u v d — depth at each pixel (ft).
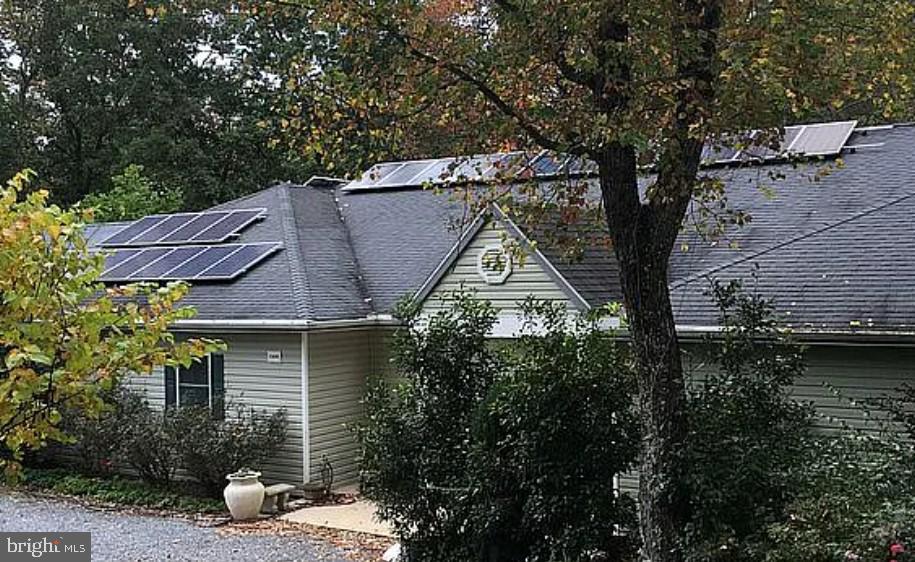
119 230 63.10
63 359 14.55
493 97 24.25
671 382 23.58
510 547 28.19
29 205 15.03
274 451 43.96
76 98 99.60
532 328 33.32
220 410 45.39
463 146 27.84
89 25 97.45
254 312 44.34
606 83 22.29
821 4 20.84
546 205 28.81
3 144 94.32
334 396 45.50
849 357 31.19
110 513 40.93
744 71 19.86
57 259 14.42
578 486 26.50
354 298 46.85
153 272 51.11
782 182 43.60
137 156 93.35
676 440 23.36
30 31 99.09
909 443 23.49
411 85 24.57
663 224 23.76
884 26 22.45
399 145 27.61
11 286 14.08
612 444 26.61
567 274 38.55
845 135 46.11
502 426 27.37
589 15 21.15
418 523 29.81
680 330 31.58
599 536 26.02
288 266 48.21
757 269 32.99
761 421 24.59
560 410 26.48
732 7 21.66
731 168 36.58
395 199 58.80
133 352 15.20
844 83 22.74
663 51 21.08
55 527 38.11
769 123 21.65
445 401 29.68
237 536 36.24
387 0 22.86
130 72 99.45
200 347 16.31
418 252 50.65
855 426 30.83
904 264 31.42
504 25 22.95
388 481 29.84
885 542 18.10
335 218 58.23
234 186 99.66
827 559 18.86
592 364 27.20
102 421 45.34
